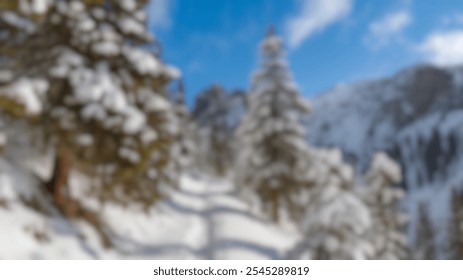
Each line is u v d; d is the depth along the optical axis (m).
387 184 25.20
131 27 12.87
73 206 13.25
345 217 11.48
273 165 27.12
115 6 13.00
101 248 12.67
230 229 20.02
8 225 9.57
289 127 27.12
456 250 29.97
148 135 12.02
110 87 11.53
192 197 30.84
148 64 12.78
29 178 12.76
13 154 13.69
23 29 11.75
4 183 10.95
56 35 12.05
